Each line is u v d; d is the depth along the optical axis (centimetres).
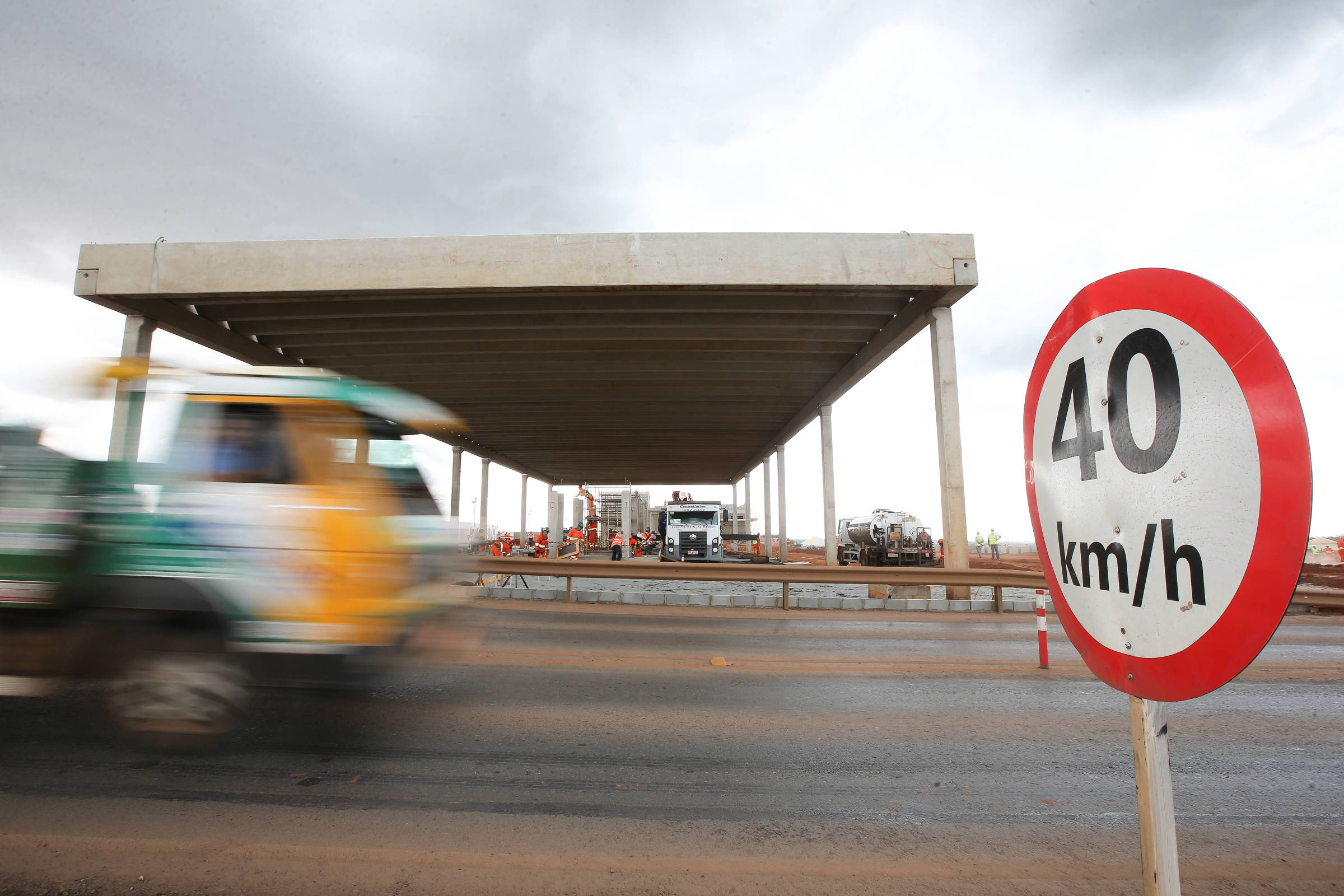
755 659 720
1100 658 154
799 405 2495
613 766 394
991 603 1236
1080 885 266
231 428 408
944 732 469
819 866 279
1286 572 100
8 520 387
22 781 348
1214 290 119
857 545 3612
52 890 249
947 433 1430
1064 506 167
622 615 1083
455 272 1370
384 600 398
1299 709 556
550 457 3772
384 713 484
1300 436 98
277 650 384
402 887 257
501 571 1256
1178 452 128
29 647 385
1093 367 155
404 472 466
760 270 1375
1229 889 268
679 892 258
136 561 387
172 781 353
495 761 396
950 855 291
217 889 252
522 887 258
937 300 1423
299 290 1358
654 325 1608
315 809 325
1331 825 332
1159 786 146
